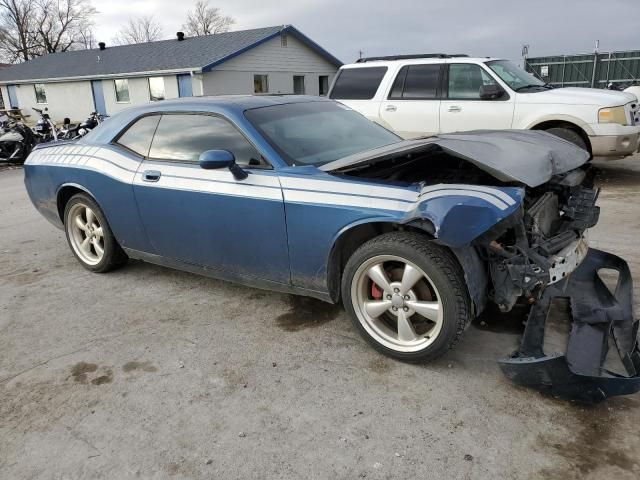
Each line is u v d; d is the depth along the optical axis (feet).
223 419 8.73
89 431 8.64
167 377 10.05
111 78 88.89
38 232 21.34
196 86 79.00
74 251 16.24
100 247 15.49
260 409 8.93
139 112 14.16
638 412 8.30
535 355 8.92
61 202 16.14
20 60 188.65
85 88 94.07
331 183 10.37
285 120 12.53
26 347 11.55
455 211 8.43
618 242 16.14
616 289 11.29
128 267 16.30
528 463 7.37
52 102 100.68
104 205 14.35
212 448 8.07
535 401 8.71
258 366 10.27
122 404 9.30
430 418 8.44
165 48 93.35
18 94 107.24
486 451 7.64
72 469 7.81
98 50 107.65
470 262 8.98
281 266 11.32
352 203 9.93
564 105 23.21
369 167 10.84
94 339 11.74
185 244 12.90
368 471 7.40
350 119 14.23
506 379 9.37
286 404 9.03
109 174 13.96
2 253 18.60
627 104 23.07
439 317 9.35
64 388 9.90
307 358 10.46
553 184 11.19
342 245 10.65
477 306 9.15
